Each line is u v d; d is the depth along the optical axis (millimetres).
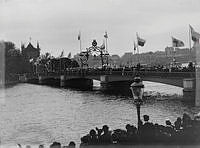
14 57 96062
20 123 34406
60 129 29891
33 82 109062
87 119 35969
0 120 37156
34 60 122938
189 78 43688
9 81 81375
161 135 11219
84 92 77938
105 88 74812
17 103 55281
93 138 11914
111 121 32875
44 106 51594
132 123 30125
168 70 54188
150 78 55094
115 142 11625
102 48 91812
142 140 11156
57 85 109500
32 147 14617
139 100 13453
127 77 66500
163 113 35000
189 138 10961
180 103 43375
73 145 12539
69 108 48531
